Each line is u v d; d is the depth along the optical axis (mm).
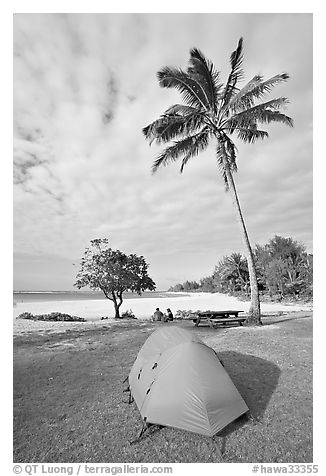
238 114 12523
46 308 27781
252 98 12125
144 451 4109
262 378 6359
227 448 4070
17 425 4832
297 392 5633
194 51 13023
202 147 13977
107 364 7922
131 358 8461
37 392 6098
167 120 12594
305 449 4035
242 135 13562
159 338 5656
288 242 34500
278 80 11492
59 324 15312
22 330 13195
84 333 12344
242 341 9398
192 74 13719
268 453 3984
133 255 20484
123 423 4812
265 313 18312
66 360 8305
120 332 12484
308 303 25875
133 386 5570
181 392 4414
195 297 46531
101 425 4777
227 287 48031
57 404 5547
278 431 4387
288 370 6809
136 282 19656
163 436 4391
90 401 5656
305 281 29969
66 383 6586
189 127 12852
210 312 13484
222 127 13656
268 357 7762
